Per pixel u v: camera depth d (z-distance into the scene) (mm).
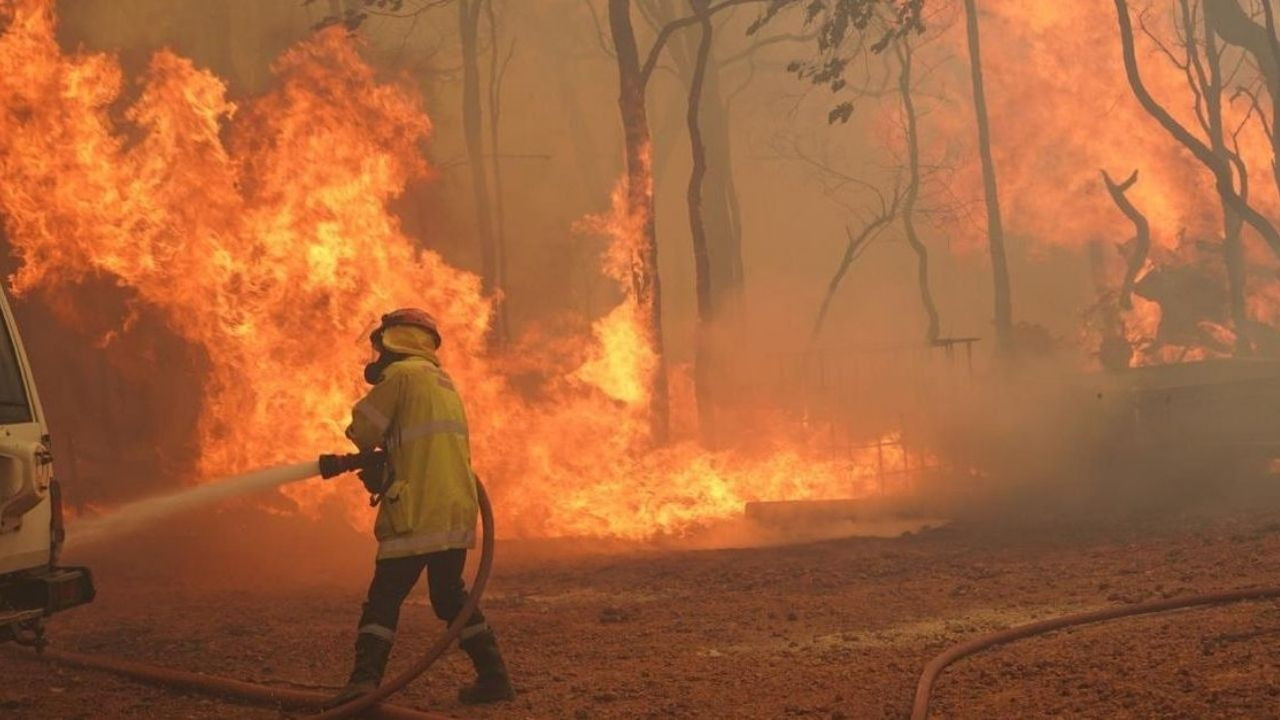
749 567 11430
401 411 6207
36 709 6465
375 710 5977
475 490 6273
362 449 6285
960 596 9109
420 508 6098
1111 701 5605
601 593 10234
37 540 6180
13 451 5930
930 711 5758
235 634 8453
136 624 9031
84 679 7152
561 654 7551
